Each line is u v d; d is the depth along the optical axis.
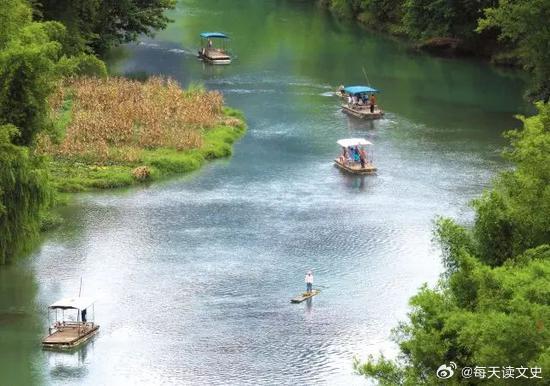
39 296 98.81
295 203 127.12
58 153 137.75
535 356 51.34
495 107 181.12
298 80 199.88
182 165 139.88
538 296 54.59
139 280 102.69
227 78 198.75
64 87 168.12
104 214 121.50
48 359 87.06
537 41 174.00
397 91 193.12
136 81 177.50
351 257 109.12
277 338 90.56
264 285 101.88
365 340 90.06
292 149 152.38
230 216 121.88
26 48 100.69
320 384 82.44
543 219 72.00
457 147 153.62
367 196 130.00
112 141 145.12
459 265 69.88
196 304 97.44
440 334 59.00
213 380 83.25
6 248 101.88
